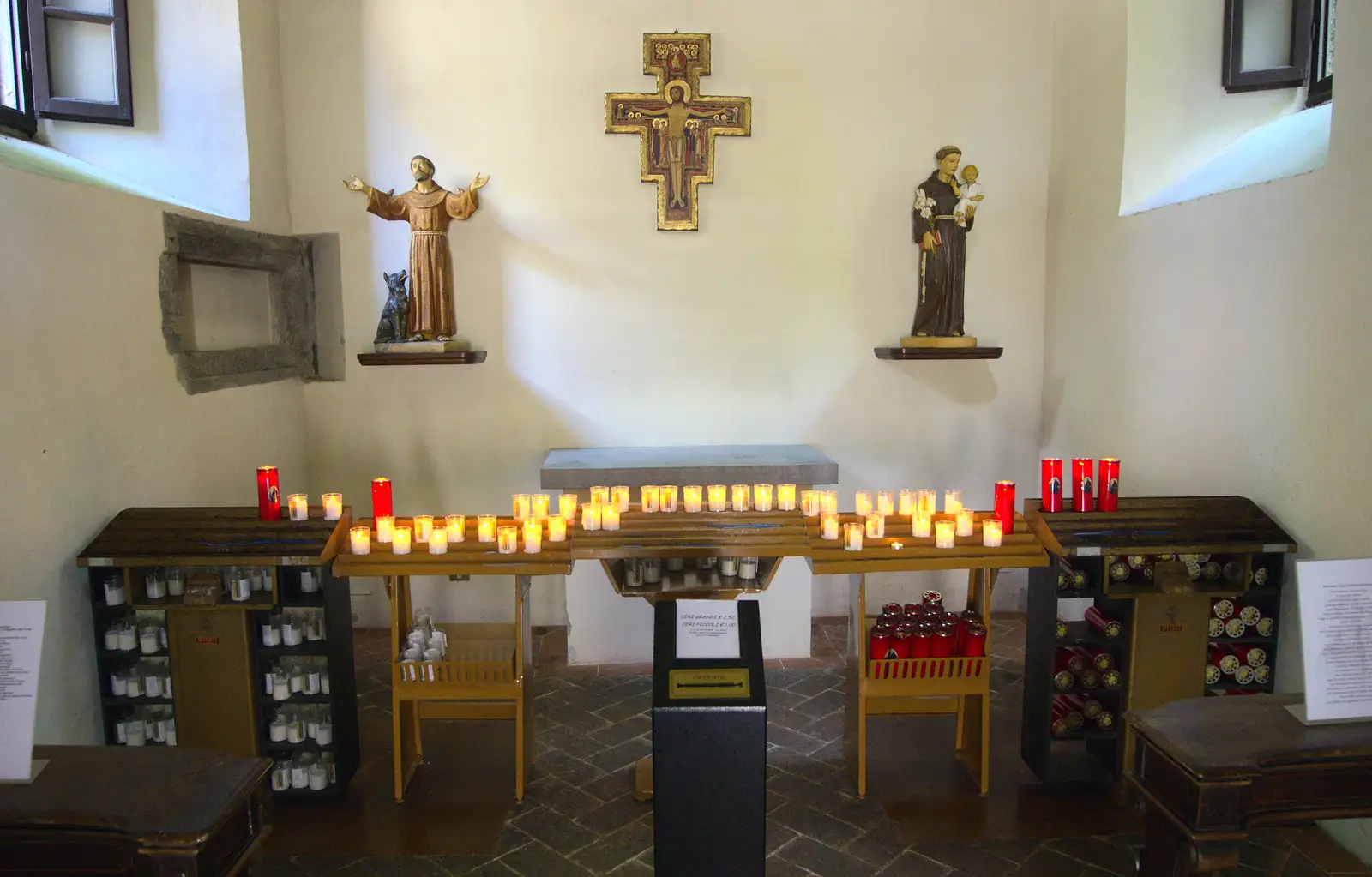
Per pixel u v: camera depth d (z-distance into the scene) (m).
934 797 4.02
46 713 3.54
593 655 5.60
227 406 5.00
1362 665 2.66
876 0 6.00
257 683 3.95
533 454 6.15
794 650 5.65
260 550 3.81
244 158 5.28
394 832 3.76
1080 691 4.19
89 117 4.85
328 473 6.07
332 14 5.81
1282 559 4.03
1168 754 2.54
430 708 4.20
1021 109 6.11
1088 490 4.13
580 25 5.91
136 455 4.15
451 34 5.88
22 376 3.41
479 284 6.02
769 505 4.28
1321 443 3.76
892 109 6.07
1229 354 4.34
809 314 6.17
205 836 2.21
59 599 3.62
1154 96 5.11
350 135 5.88
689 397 6.18
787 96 6.02
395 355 5.70
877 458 6.29
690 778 2.90
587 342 6.11
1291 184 3.92
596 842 3.69
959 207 6.14
